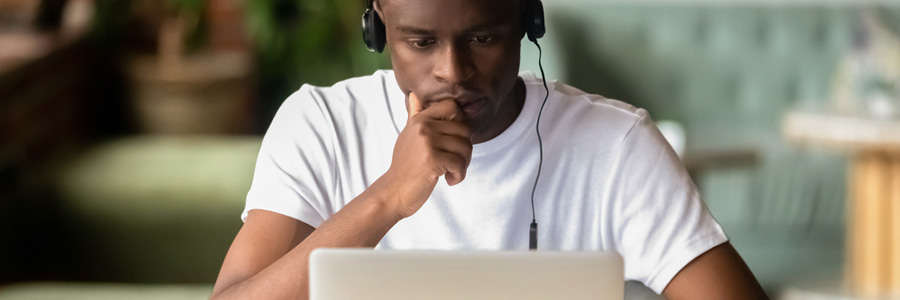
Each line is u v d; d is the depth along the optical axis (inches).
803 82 250.4
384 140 75.2
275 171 74.6
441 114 65.8
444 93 65.5
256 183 75.1
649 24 251.8
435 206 73.8
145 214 175.0
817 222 223.0
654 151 73.8
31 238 175.0
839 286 200.8
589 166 73.9
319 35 259.8
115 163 185.9
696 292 70.0
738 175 222.7
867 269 199.3
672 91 251.0
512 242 74.5
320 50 262.1
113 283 174.9
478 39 64.2
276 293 65.8
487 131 72.2
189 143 204.8
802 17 251.3
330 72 264.2
